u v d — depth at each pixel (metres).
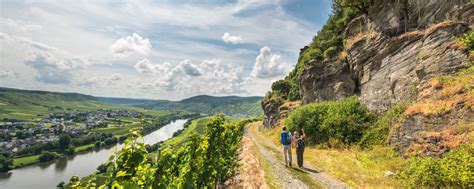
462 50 15.56
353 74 27.30
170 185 6.25
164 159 5.54
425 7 22.41
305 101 35.06
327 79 30.89
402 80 19.34
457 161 8.30
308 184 10.31
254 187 10.28
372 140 17.48
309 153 17.70
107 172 4.27
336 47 34.88
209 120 12.34
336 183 10.39
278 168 13.10
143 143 4.55
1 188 69.88
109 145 140.00
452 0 20.02
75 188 3.96
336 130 20.27
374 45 24.02
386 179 10.38
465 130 10.62
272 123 50.75
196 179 8.14
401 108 17.34
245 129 64.44
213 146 11.40
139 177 4.75
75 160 104.81
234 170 13.41
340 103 23.81
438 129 12.09
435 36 18.00
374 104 21.53
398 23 24.61
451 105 12.21
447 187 7.82
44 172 86.38
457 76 14.61
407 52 20.12
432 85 15.06
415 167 9.89
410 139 13.34
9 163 89.94
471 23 17.41
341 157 15.42
